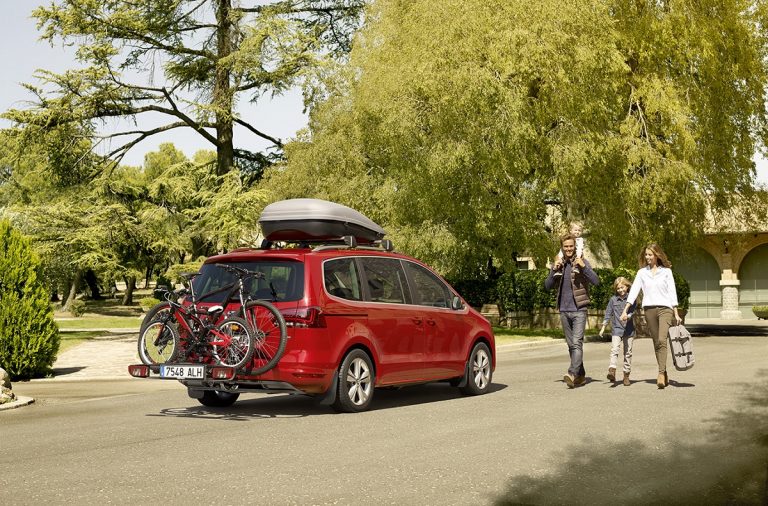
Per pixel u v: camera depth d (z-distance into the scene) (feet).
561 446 27.12
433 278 41.39
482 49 89.30
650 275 43.14
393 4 105.29
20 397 43.39
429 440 28.53
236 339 34.45
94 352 84.58
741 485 21.75
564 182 92.02
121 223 114.52
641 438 28.40
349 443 28.22
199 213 112.88
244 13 119.75
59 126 113.09
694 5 100.53
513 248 97.81
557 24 89.40
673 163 93.91
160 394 46.91
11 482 22.76
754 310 162.30
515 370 56.08
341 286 36.14
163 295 36.58
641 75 99.81
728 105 101.81
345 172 110.73
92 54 111.04
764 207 107.14
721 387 42.98
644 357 66.08
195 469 24.21
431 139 91.66
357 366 36.09
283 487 21.76
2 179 173.06
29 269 57.62
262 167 129.59
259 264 35.78
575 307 43.45
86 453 27.17
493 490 21.29
